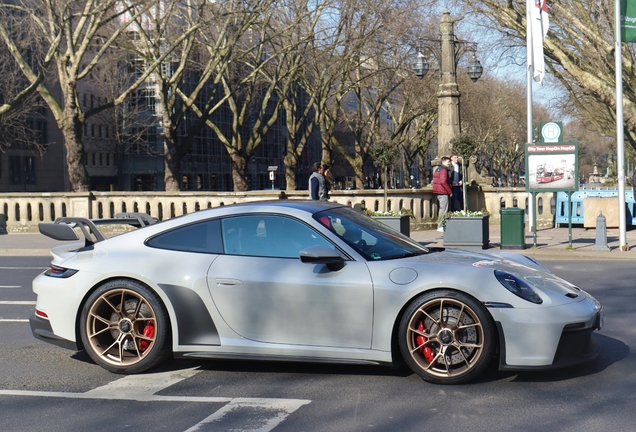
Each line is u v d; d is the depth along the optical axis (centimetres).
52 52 2464
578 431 457
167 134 3072
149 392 568
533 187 1560
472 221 1564
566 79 3225
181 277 607
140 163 7638
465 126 6194
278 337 589
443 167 1941
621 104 1508
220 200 2205
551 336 538
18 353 708
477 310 547
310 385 575
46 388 586
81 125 2520
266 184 9219
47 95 2550
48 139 7200
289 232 609
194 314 603
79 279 629
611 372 592
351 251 590
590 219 2089
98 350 627
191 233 629
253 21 2997
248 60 3906
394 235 659
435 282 555
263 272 594
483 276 555
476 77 2402
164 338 609
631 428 461
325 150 4391
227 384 585
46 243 1953
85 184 2519
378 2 3206
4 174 6656
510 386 557
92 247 649
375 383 575
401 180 7319
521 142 8650
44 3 2530
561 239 1795
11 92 4619
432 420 484
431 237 1891
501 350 545
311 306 579
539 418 483
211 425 486
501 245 1566
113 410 525
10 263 1574
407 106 5078
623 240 1520
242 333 598
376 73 3784
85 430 484
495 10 2484
